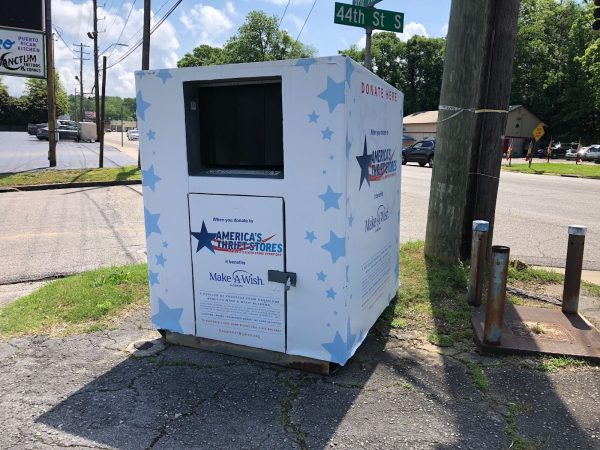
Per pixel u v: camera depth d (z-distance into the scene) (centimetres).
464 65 509
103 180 1516
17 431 265
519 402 290
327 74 280
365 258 342
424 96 6247
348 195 297
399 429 264
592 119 5244
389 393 300
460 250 575
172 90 322
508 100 548
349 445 252
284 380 316
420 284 488
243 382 314
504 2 519
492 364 334
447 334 382
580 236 404
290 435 260
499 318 343
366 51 646
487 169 551
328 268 302
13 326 400
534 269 558
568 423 270
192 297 347
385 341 372
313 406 286
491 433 261
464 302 446
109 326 402
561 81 5359
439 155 542
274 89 312
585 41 5044
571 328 383
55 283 511
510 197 1294
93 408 286
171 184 336
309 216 300
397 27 654
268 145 321
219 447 252
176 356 350
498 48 527
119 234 802
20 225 875
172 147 330
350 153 295
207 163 339
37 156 2548
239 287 330
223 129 332
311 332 316
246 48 6456
